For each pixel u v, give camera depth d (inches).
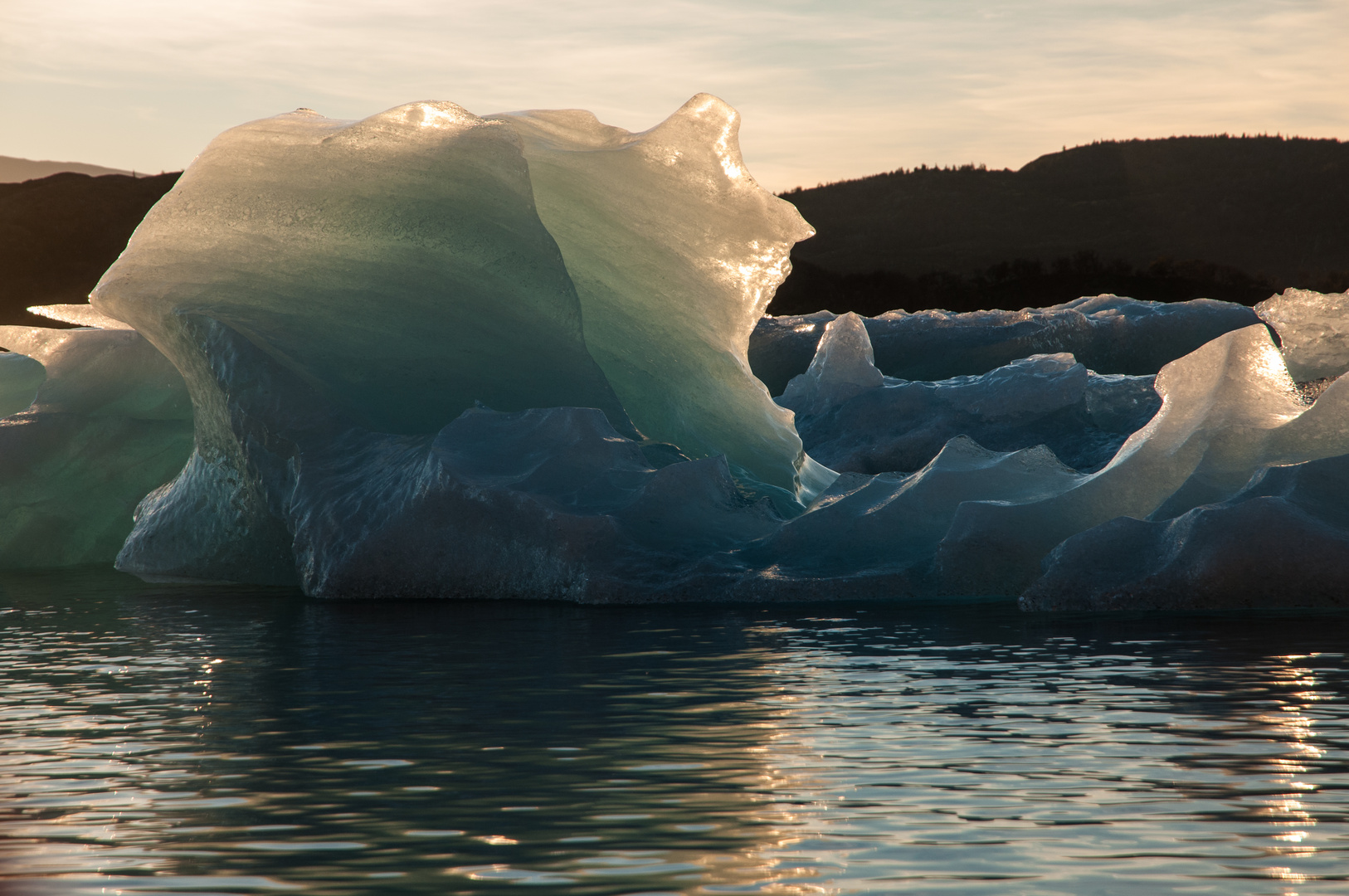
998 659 378.6
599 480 593.3
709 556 559.2
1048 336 1280.8
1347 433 557.0
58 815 217.6
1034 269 3292.3
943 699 313.1
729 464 737.6
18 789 234.2
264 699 323.0
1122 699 310.7
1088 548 512.4
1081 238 6033.5
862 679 345.4
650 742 267.6
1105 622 458.9
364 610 534.6
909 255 5910.4
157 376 875.4
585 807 218.1
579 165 794.2
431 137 710.5
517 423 617.3
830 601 535.8
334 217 703.7
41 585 676.7
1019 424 946.1
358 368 671.8
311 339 674.2
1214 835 199.5
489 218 704.4
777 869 186.1
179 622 499.2
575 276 778.8
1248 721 283.0
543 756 255.4
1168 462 569.9
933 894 176.6
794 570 554.9
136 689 342.0
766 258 818.2
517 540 569.9
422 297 694.5
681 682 342.0
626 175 802.2
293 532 627.8
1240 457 560.7
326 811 217.5
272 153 722.2
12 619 516.1
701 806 217.9
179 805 222.8
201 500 724.7
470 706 310.2
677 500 587.2
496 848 196.9
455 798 224.7
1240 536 494.9
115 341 882.8
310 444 641.0
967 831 202.7
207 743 271.7
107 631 471.5
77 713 307.3
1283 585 489.4
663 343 776.3
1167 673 348.8
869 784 231.1
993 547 546.6
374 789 231.3
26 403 950.4
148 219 716.7
